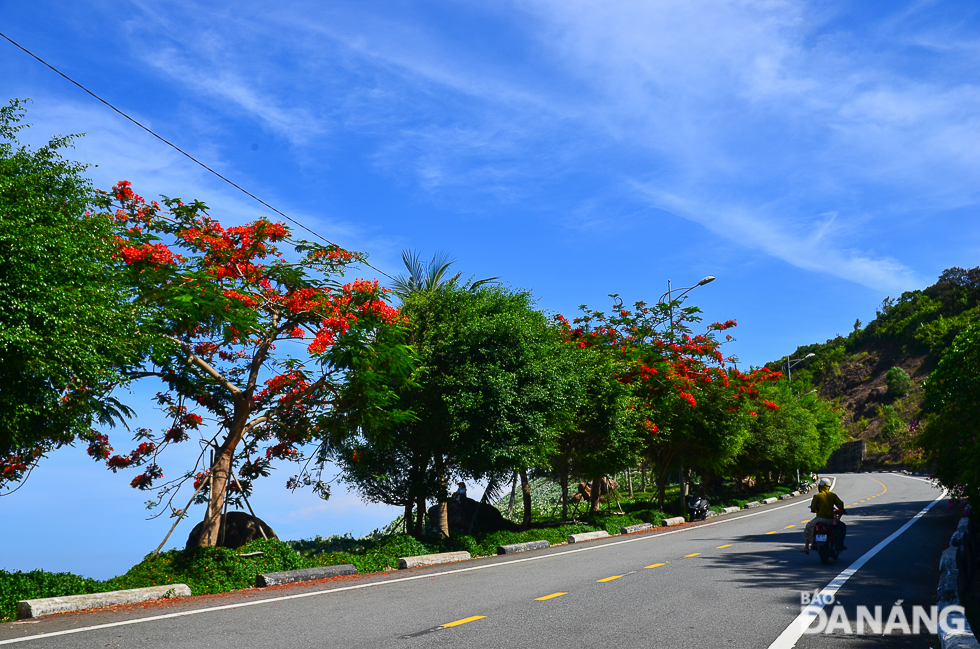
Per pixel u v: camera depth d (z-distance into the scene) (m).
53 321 7.96
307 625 7.03
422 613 7.63
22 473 11.58
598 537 20.17
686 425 27.06
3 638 6.64
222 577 11.12
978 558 11.79
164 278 11.72
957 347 16.94
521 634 6.39
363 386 14.08
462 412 15.95
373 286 14.08
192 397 15.06
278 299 13.68
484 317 16.78
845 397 135.12
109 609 8.56
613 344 24.89
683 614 7.33
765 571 10.84
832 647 5.97
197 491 13.14
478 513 22.44
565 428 19.67
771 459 41.56
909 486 46.59
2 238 7.70
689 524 25.05
